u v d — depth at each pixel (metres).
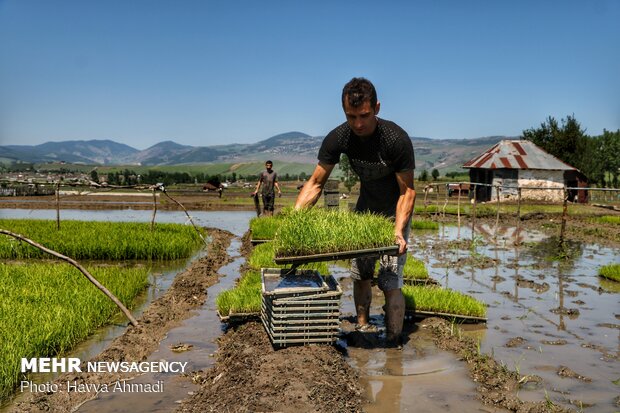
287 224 5.87
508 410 4.92
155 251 14.00
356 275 6.98
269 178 20.86
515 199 38.66
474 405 5.02
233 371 5.44
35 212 33.03
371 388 5.39
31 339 6.27
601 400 5.12
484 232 21.31
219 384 5.23
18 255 13.66
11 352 5.78
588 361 6.21
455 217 28.27
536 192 38.66
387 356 6.31
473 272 12.10
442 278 11.34
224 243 17.48
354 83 5.52
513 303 9.09
